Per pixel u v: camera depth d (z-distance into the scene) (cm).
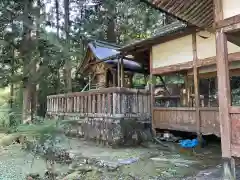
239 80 855
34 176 475
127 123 727
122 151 638
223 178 357
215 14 385
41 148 605
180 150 637
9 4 555
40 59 627
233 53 589
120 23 1456
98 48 1162
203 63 665
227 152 351
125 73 1140
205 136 736
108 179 431
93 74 1270
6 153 662
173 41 757
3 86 699
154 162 522
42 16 541
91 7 687
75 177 450
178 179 409
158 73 803
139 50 874
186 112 696
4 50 639
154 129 779
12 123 661
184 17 507
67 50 612
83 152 624
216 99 862
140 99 781
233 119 350
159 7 459
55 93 1107
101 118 771
